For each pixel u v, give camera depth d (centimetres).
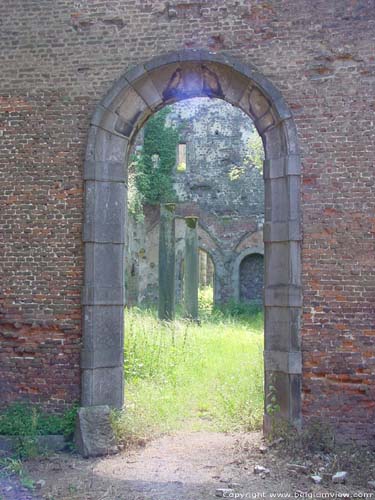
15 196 863
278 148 834
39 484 667
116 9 863
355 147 804
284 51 827
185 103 2858
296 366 793
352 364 788
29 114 869
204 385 1131
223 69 848
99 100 857
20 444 798
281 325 814
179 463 749
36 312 852
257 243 2759
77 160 855
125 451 800
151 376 1171
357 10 817
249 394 1009
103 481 685
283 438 787
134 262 2662
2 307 858
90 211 843
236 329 1889
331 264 798
